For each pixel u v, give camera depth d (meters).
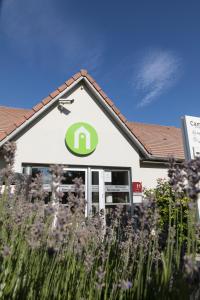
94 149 10.91
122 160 11.37
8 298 2.31
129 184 11.42
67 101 10.78
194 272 1.70
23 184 4.69
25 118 9.90
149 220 2.65
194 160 1.99
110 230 3.94
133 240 3.42
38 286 2.37
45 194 3.16
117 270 2.90
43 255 2.58
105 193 10.88
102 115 11.50
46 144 10.22
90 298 2.35
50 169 2.51
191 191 1.93
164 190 8.19
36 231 2.58
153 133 16.34
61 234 2.30
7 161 3.21
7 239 3.16
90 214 5.20
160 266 2.77
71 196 2.87
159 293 2.07
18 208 3.64
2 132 10.54
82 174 10.67
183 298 1.78
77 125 10.73
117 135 11.54
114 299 2.47
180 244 2.38
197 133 6.57
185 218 5.49
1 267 2.38
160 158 12.17
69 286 2.53
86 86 11.52
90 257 2.59
